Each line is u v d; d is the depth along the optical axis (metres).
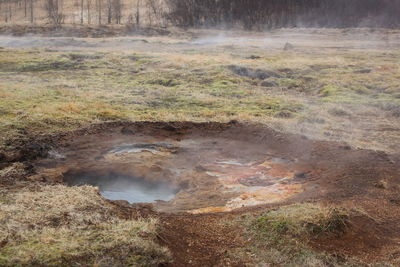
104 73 23.50
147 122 13.69
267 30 60.78
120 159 10.77
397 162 10.43
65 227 6.38
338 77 22.58
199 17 66.56
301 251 6.14
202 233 6.77
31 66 25.11
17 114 13.96
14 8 77.50
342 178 9.26
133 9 73.12
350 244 6.43
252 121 13.95
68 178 9.70
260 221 6.87
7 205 7.04
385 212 7.56
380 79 21.94
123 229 6.33
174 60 26.73
